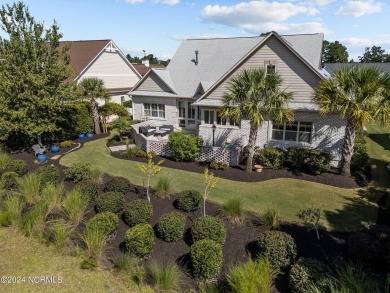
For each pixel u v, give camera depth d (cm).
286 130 1722
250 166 1523
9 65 1702
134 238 785
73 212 952
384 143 2186
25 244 829
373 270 726
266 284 634
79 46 3303
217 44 2612
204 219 877
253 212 1067
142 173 1508
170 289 684
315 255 805
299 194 1274
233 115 1485
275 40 1670
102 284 689
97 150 1964
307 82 1639
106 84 3244
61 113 2041
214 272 714
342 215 1073
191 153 1662
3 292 649
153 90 2539
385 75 1270
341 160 1487
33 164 1633
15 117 1706
